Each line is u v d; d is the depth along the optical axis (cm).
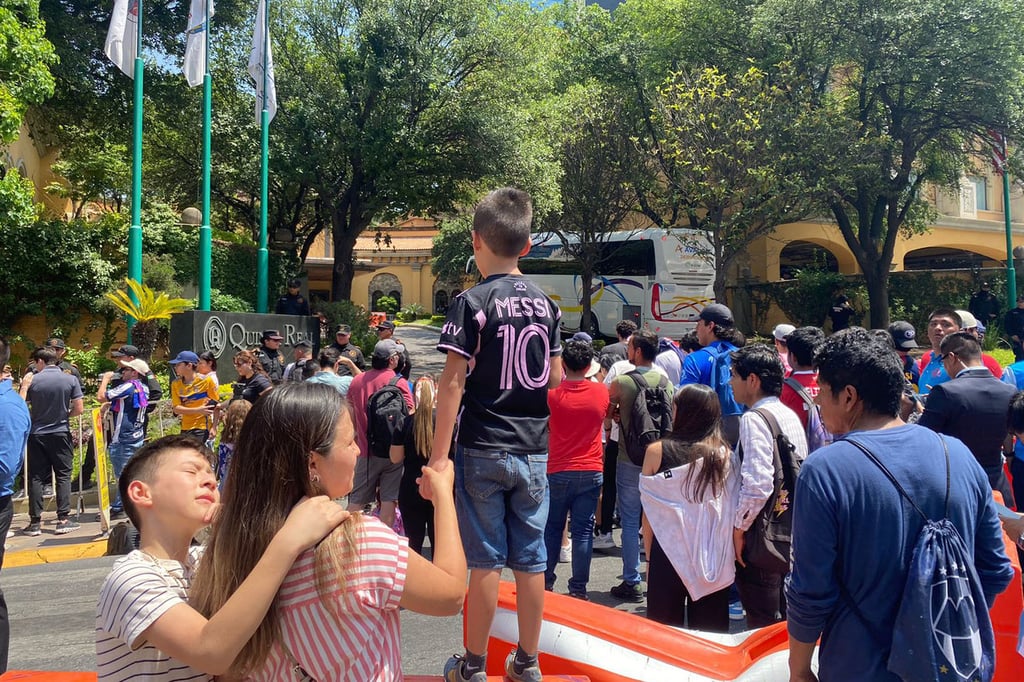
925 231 3061
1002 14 1781
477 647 273
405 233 5481
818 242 3206
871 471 210
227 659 169
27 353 1628
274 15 2136
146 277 1750
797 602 214
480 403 274
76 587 634
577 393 531
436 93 2064
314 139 2005
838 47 1961
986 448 430
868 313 2752
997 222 3356
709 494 400
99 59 2039
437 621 527
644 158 2267
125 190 2039
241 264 2117
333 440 188
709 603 405
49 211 1980
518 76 2161
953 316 632
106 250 1752
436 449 251
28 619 552
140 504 202
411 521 604
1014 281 2278
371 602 176
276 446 184
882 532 205
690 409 416
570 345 536
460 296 277
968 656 194
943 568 199
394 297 5409
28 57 1367
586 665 296
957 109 1981
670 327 2286
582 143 2292
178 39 2155
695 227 2258
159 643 177
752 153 1856
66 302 1662
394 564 179
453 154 2189
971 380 438
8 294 1612
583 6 2405
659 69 2278
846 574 210
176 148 2427
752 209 1895
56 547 761
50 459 820
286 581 177
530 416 280
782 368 416
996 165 2138
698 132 1903
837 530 210
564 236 2583
